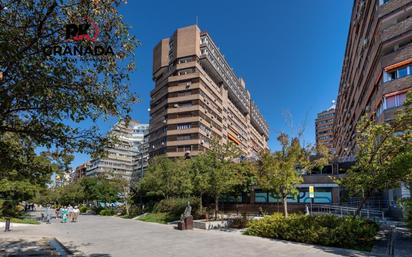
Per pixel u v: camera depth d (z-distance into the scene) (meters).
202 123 67.44
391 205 22.48
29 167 7.31
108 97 6.44
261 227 14.50
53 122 6.19
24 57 5.47
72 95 6.00
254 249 11.01
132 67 6.64
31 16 5.63
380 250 10.29
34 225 23.70
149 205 37.56
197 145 64.50
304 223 13.03
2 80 5.43
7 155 6.73
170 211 30.19
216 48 80.50
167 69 77.19
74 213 30.25
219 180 21.25
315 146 15.82
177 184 29.84
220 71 81.50
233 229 18.02
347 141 54.56
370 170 11.83
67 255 10.25
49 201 69.44
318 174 26.53
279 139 15.61
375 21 30.05
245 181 25.19
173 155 66.00
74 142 6.61
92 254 10.52
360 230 11.03
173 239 14.31
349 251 10.33
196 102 67.00
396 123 11.52
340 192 25.38
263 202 27.91
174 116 68.50
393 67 26.17
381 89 27.31
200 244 12.50
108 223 26.28
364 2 35.19
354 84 44.03
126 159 90.62
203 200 30.31
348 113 52.31
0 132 6.13
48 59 5.81
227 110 85.56
